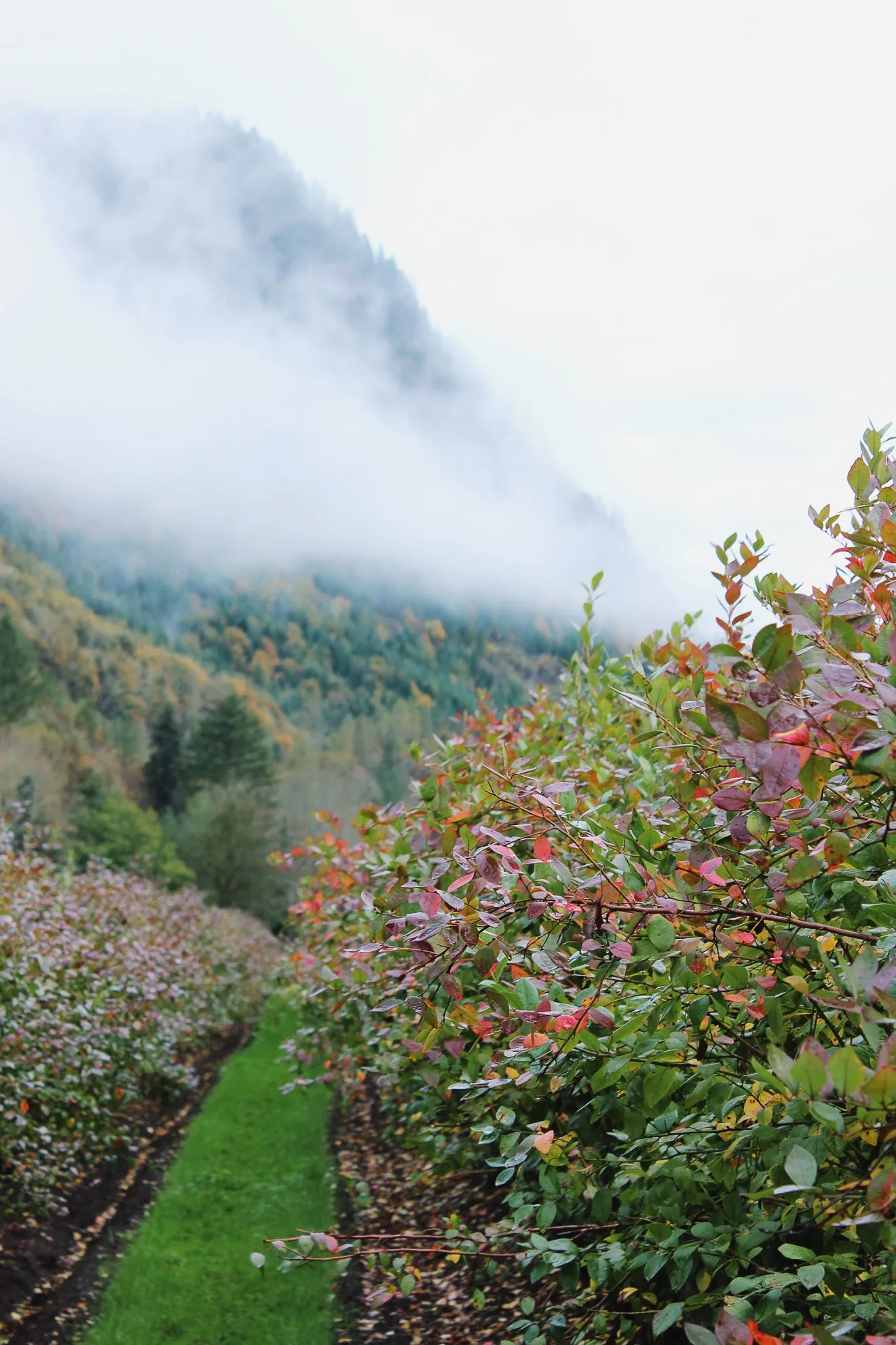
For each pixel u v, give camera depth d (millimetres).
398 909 2543
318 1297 5426
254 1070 12398
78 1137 6938
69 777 50375
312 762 70375
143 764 63562
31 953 6645
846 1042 1730
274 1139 9148
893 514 2143
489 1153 4082
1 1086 5938
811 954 1812
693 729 2074
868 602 2057
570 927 2262
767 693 1571
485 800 2932
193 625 125625
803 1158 1312
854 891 1802
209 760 59281
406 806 3607
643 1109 2039
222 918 19453
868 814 1904
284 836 43500
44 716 59094
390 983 3721
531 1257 2377
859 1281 1664
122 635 89062
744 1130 1847
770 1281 1720
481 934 2307
